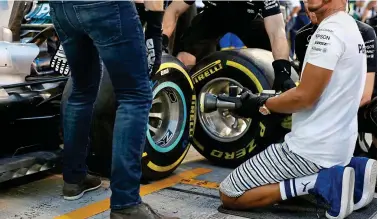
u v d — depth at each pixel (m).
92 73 2.30
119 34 1.82
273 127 3.00
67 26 2.03
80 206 2.37
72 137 2.37
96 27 1.84
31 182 2.78
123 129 1.88
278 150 2.25
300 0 5.04
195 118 3.13
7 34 2.75
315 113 2.14
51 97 2.77
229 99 2.38
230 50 3.23
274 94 2.32
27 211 2.29
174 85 2.88
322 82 2.04
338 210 2.12
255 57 3.11
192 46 3.77
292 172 2.20
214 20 3.73
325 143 2.13
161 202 2.46
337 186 2.12
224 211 2.33
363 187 2.26
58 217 2.21
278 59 2.99
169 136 2.91
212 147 3.22
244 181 2.28
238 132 3.21
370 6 5.33
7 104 2.54
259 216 2.26
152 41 2.23
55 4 1.96
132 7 1.84
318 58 2.03
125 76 1.87
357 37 2.10
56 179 2.85
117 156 1.88
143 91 1.91
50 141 2.87
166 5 3.49
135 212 1.91
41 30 3.14
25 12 3.37
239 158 3.13
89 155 2.77
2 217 2.20
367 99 2.63
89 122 2.39
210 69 3.23
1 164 2.44
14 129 2.73
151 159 2.72
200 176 2.99
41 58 2.98
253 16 3.57
